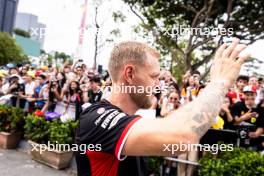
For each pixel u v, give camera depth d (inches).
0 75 386.9
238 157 147.3
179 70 361.7
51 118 227.0
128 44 46.3
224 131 159.5
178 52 351.3
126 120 38.3
